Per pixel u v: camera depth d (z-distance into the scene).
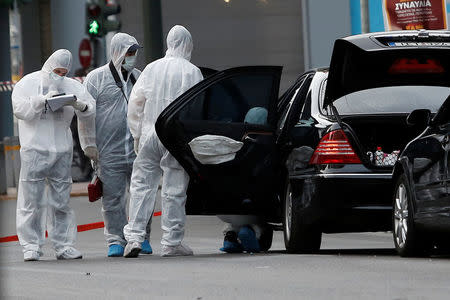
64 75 25.97
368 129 23.72
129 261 23.84
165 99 25.33
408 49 24.36
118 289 18.45
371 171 23.33
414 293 17.06
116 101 26.75
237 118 25.12
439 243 23.50
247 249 25.97
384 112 23.94
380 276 19.33
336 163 23.50
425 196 21.84
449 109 21.67
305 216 23.95
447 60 24.52
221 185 25.12
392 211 23.20
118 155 26.73
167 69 25.42
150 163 25.48
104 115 26.72
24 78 25.78
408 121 22.67
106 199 26.70
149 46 45.00
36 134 25.78
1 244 32.09
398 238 22.97
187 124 24.81
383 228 23.94
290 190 24.78
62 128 26.03
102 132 26.69
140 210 25.39
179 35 25.59
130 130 25.66
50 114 25.83
